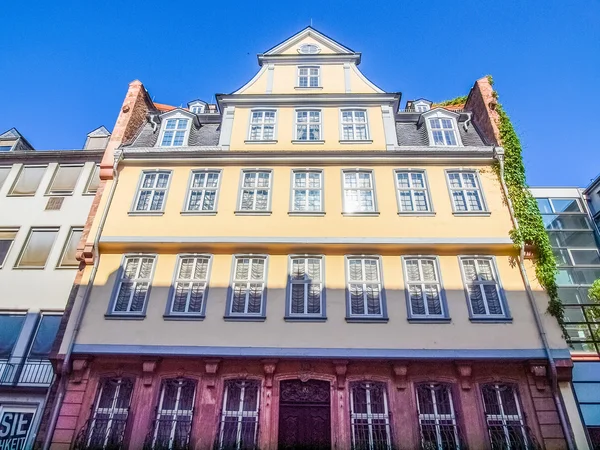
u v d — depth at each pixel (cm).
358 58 1634
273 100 1516
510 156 1314
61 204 1516
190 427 980
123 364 1052
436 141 1454
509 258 1166
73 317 1095
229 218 1243
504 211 1238
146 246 1195
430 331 1052
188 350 1032
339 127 1452
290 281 1141
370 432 970
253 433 977
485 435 952
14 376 1195
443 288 1119
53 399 1020
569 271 1440
